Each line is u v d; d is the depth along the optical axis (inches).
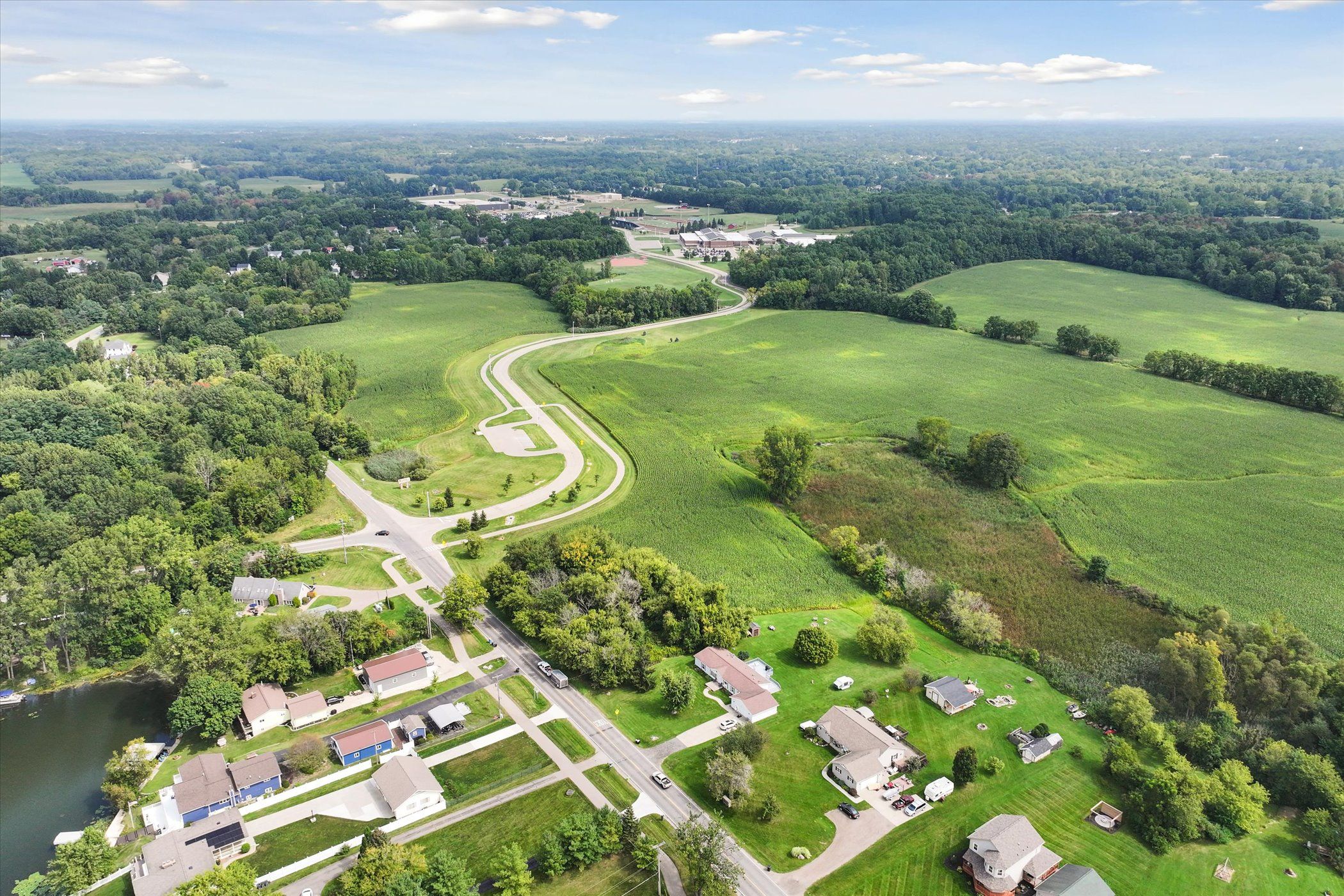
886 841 3287.4
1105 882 3093.0
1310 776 3501.5
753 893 3006.9
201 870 3004.4
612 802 3459.6
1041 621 4916.3
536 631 4584.2
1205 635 4357.8
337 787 3553.2
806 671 4414.4
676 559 5551.2
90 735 3946.9
